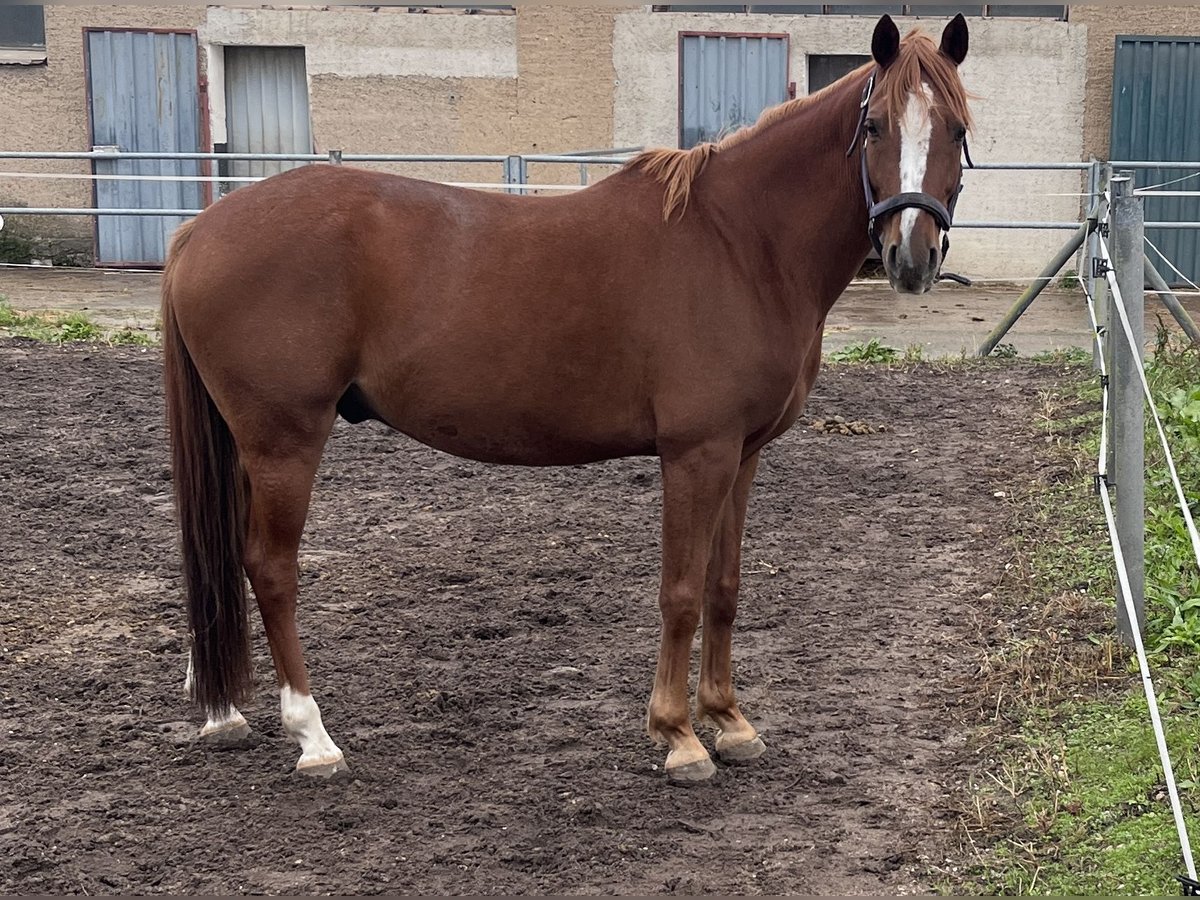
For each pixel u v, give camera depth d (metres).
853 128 3.64
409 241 3.66
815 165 3.68
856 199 3.67
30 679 4.44
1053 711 4.04
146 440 7.48
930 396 8.76
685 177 3.70
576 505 6.57
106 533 5.99
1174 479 4.09
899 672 4.56
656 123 14.69
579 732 4.11
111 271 14.59
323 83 14.65
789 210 3.68
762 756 3.94
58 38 14.48
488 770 3.85
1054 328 11.70
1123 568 4.19
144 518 6.23
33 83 14.61
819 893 3.17
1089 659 4.37
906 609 5.14
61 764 3.85
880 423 8.08
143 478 6.84
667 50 14.49
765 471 7.07
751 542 5.98
